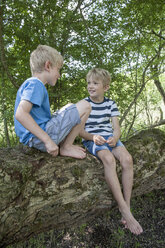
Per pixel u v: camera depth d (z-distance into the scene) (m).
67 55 3.01
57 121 1.45
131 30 3.27
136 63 3.48
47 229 1.56
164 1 3.03
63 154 1.60
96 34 3.16
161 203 2.67
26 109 1.26
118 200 1.55
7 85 3.29
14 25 2.87
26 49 3.03
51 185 1.43
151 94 4.39
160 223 2.40
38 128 1.30
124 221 1.57
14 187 1.25
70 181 1.49
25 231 1.37
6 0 2.61
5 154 1.44
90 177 1.59
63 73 3.20
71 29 2.92
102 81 1.86
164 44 3.72
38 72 1.47
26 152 1.52
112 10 3.21
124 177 1.65
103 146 1.67
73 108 1.49
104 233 2.28
